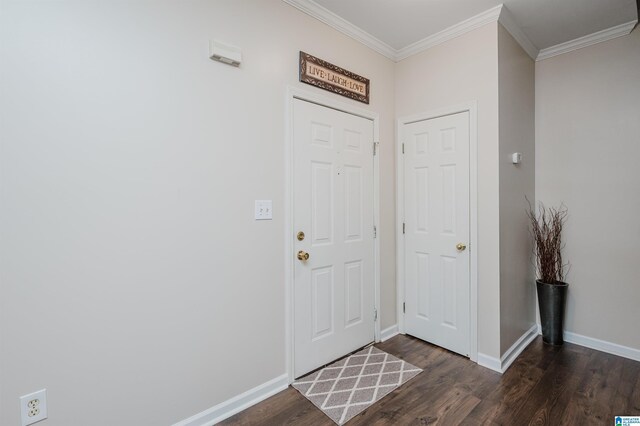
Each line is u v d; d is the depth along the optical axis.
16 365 1.17
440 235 2.54
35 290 1.20
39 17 1.19
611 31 2.44
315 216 2.20
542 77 2.82
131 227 1.42
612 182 2.49
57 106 1.23
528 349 2.55
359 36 2.46
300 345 2.11
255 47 1.84
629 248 2.42
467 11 2.21
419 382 2.06
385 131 2.76
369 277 2.61
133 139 1.41
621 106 2.44
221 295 1.72
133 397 1.44
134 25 1.41
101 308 1.35
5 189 1.14
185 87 1.57
